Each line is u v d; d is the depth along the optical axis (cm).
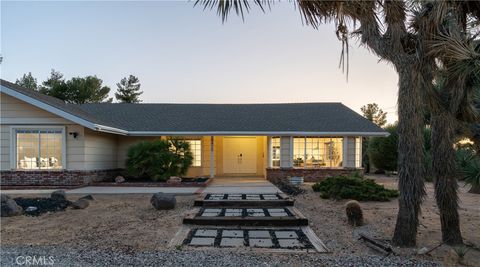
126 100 4575
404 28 545
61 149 1362
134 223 741
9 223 734
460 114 568
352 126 1697
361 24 547
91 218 788
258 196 1094
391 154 2123
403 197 561
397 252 532
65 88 3650
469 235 645
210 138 1755
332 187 1113
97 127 1289
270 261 495
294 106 2064
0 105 1344
